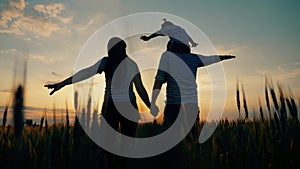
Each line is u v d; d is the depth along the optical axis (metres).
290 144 2.97
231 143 3.13
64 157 2.72
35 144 2.90
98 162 2.82
